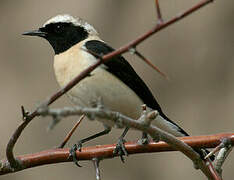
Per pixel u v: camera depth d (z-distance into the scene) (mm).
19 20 13234
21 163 5613
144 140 5664
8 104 12461
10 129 12227
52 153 5766
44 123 12273
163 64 12359
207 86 12109
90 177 12117
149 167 12117
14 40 13109
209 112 11953
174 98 12219
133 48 4359
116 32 12797
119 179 12070
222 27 12242
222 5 12344
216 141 5297
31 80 12734
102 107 3986
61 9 13148
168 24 4191
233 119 11750
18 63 12906
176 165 12031
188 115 12047
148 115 4508
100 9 13039
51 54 12953
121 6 12977
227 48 12109
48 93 12570
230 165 11586
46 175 12055
